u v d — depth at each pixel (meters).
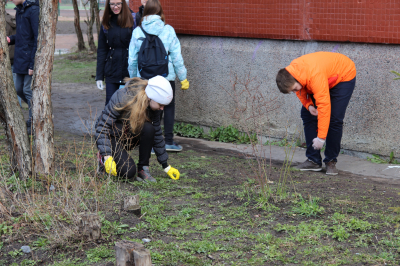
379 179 5.00
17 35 6.50
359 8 5.57
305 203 3.74
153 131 4.36
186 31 7.39
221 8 6.91
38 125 4.20
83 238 3.06
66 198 3.50
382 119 5.64
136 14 6.36
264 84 6.66
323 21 5.91
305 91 4.90
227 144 6.88
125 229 3.26
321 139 4.70
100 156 4.41
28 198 3.62
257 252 2.91
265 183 4.36
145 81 4.15
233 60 6.95
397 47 5.42
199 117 7.56
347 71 4.81
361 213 3.58
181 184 4.44
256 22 6.57
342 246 2.96
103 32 6.05
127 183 4.38
